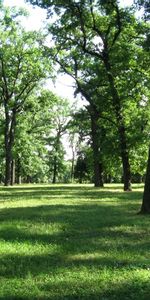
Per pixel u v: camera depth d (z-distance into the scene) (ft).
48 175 298.97
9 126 177.58
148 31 107.76
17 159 243.81
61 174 298.76
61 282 27.09
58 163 291.58
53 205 71.46
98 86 120.16
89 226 48.34
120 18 110.22
